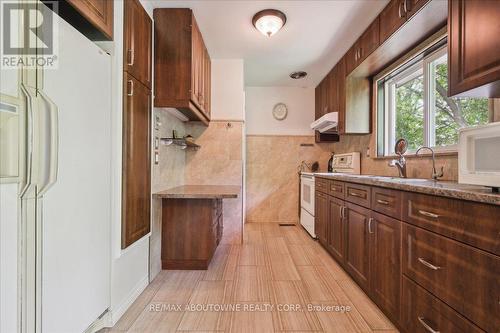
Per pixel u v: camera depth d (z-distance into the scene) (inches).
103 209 57.1
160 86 87.2
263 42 110.3
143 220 74.5
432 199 47.9
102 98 56.2
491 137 41.9
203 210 96.0
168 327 60.8
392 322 62.6
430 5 63.9
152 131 83.7
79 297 49.2
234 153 128.9
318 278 88.4
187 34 87.4
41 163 38.5
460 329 41.1
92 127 52.6
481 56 47.3
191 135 129.0
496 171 41.0
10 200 35.6
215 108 129.8
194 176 128.9
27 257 38.0
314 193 134.3
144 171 75.2
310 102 176.6
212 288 80.8
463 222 40.8
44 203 40.6
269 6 84.6
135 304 71.1
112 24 60.0
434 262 47.3
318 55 123.5
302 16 89.9
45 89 40.4
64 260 45.1
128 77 65.4
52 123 39.2
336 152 164.9
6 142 35.0
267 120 176.4
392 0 78.6
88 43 50.9
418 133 96.0
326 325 62.1
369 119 120.0
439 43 79.7
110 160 60.1
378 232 68.4
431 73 86.9
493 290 35.7
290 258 107.9
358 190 81.4
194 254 95.4
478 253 38.1
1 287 34.5
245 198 174.9
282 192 176.6
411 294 54.1
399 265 58.6
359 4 82.9
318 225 127.9
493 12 45.0
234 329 60.3
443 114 82.9
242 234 128.6
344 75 120.5
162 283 84.3
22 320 37.4
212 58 127.8
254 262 103.2
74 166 47.3
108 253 59.6
